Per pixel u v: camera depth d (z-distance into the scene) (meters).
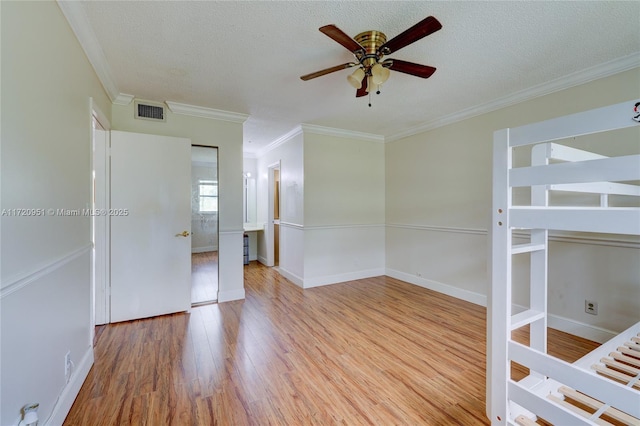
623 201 2.33
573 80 2.55
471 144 3.48
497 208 1.35
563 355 2.24
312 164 4.27
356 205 4.66
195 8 1.69
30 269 1.24
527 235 2.92
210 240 3.58
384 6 1.69
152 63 2.34
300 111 3.54
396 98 3.11
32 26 1.27
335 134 4.43
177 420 1.58
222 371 2.06
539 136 1.19
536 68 2.43
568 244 2.62
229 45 2.09
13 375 1.11
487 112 3.28
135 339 2.55
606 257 2.40
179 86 2.80
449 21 1.82
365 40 1.94
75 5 1.63
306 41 2.05
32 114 1.27
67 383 1.64
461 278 3.63
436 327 2.80
